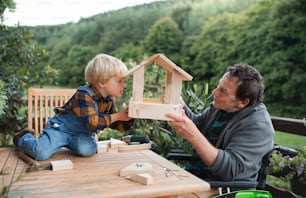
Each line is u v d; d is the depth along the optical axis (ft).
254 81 5.39
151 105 4.71
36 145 5.01
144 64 4.68
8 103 9.61
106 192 3.80
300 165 7.14
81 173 4.49
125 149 5.91
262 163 5.42
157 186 4.05
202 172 5.98
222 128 5.88
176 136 9.11
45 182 4.09
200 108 8.63
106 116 5.37
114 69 5.44
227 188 5.00
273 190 8.00
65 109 5.62
